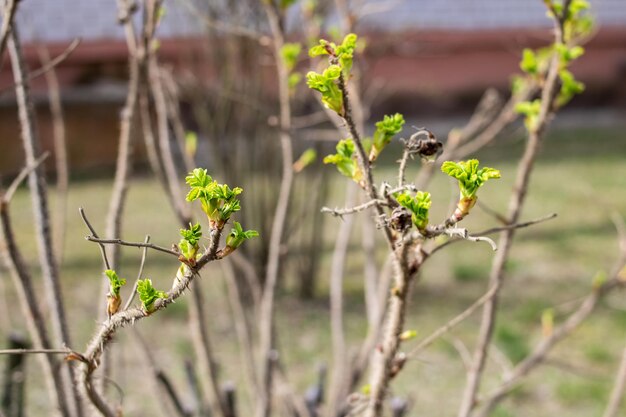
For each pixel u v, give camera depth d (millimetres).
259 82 4398
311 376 4340
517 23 11750
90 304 5281
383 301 2158
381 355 1304
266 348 2188
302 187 5336
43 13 9820
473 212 7574
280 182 4805
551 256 6430
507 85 12039
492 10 11781
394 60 11664
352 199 2500
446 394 4164
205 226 2246
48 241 1618
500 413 3859
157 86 2180
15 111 9156
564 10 1745
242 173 4645
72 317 5016
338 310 2465
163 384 1988
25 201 7848
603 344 4777
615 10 12312
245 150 4621
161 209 7719
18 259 1562
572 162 9758
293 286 5645
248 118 4535
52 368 1594
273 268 2186
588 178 8945
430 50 11672
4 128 9125
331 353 4711
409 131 11258
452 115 11984
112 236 1703
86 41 9633
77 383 1229
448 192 8023
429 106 11906
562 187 8570
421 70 11789
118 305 1038
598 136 11289
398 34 5230
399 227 1054
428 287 5727
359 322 5211
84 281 5727
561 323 5090
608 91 12531
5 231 1545
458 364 4484
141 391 3949
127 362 4328
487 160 9648
